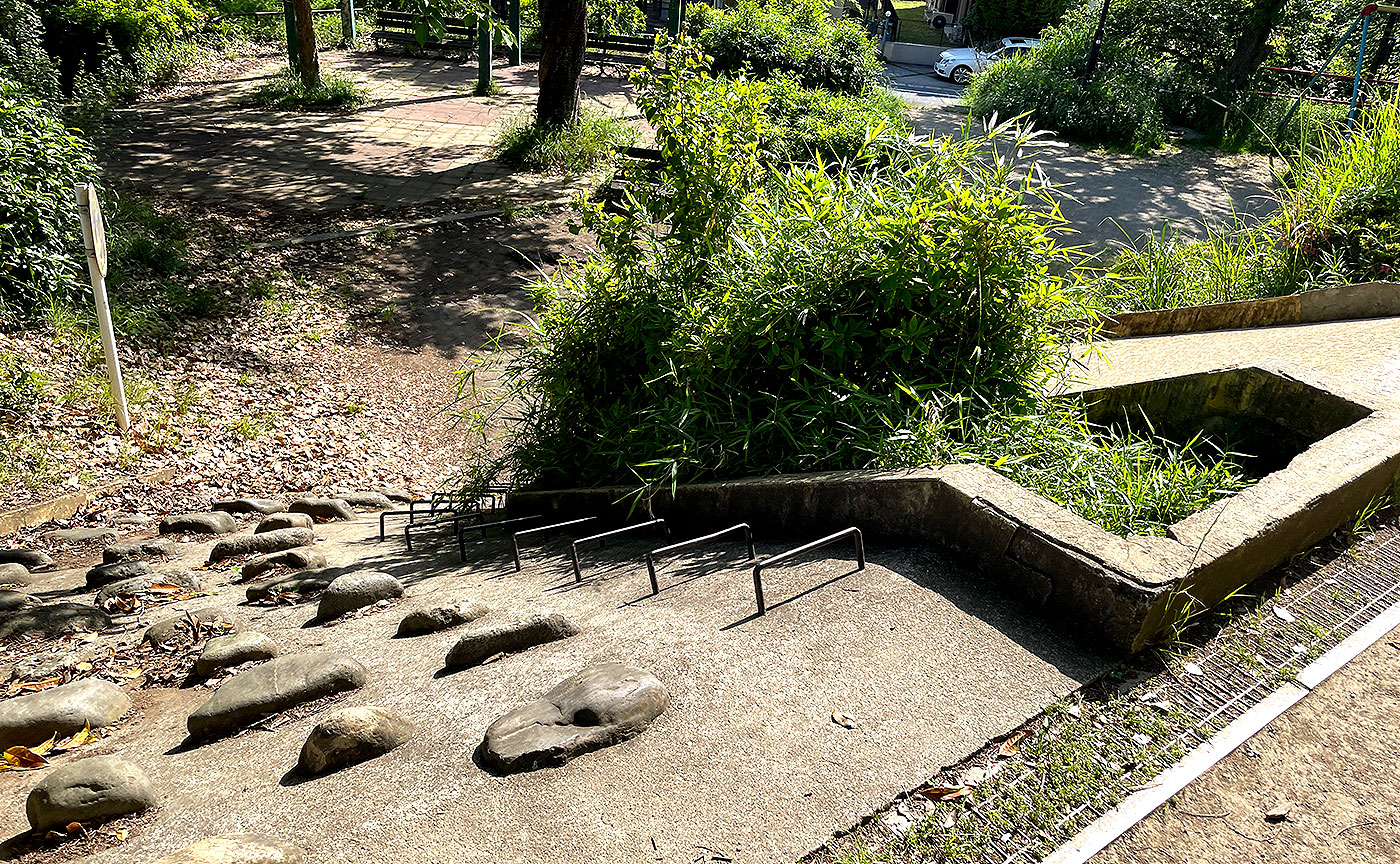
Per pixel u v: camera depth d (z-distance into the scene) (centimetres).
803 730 255
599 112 1997
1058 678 280
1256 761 257
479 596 393
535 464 578
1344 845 235
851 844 222
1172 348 551
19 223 895
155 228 1230
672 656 290
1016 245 439
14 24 1590
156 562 541
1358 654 298
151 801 244
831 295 456
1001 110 2033
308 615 404
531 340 573
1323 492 337
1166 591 285
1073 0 3148
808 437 427
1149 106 1964
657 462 434
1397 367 453
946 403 421
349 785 242
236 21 2661
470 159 1712
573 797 230
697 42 550
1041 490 367
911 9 4697
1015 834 230
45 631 405
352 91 2041
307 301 1129
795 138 1341
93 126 1612
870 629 300
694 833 221
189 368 932
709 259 518
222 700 292
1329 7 2141
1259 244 733
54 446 736
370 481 806
